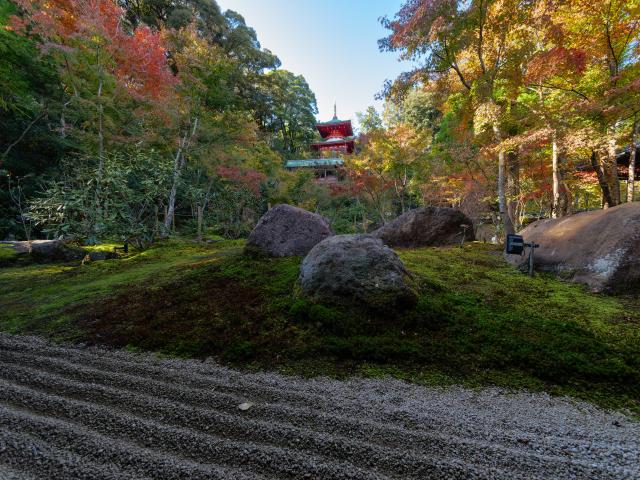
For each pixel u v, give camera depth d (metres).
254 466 1.50
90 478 1.40
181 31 13.20
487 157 10.08
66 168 9.05
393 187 16.83
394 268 3.37
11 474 1.42
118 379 2.37
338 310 3.22
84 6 8.54
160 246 8.46
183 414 1.90
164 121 10.94
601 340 2.84
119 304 4.00
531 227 5.68
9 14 7.93
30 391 2.13
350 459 1.54
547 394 2.29
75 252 7.55
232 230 14.84
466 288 4.04
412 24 6.96
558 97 7.85
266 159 16.16
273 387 2.31
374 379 2.46
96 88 9.82
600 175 7.54
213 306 3.72
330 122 30.78
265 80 25.36
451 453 1.60
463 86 8.86
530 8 6.62
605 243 4.01
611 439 1.82
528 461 1.56
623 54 7.09
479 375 2.51
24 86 8.48
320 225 5.36
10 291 4.98
